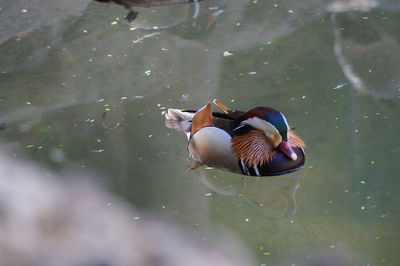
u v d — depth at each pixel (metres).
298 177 10.56
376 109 12.05
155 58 14.40
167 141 11.51
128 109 12.52
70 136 11.70
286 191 10.27
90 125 12.02
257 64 13.96
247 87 13.09
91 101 12.86
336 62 13.85
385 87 12.78
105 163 10.89
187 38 15.22
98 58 14.53
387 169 10.40
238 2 16.88
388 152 10.81
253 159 10.68
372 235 8.91
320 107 12.24
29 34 15.67
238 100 12.64
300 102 12.43
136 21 16.08
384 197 9.76
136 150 11.27
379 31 14.91
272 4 16.62
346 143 11.13
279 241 8.90
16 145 11.45
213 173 11.00
